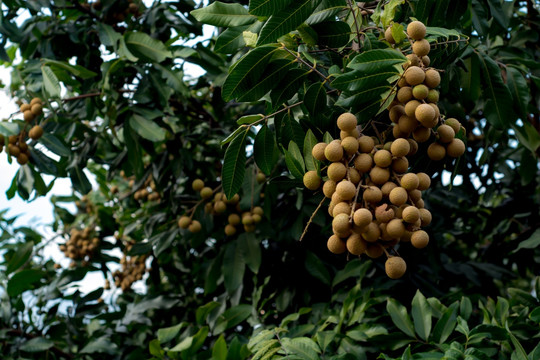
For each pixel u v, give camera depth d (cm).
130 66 298
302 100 177
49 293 314
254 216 287
